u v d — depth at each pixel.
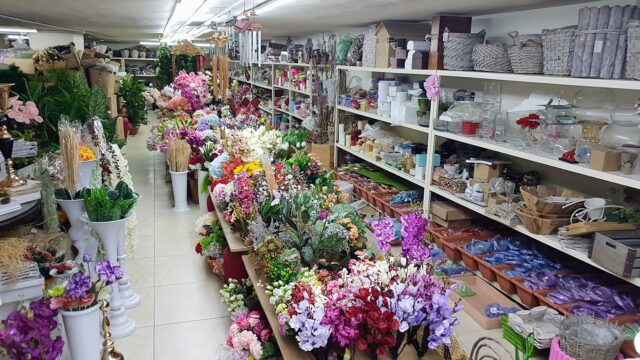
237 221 3.28
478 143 3.72
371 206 5.27
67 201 3.05
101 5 4.82
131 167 8.27
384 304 1.75
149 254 4.43
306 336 1.76
